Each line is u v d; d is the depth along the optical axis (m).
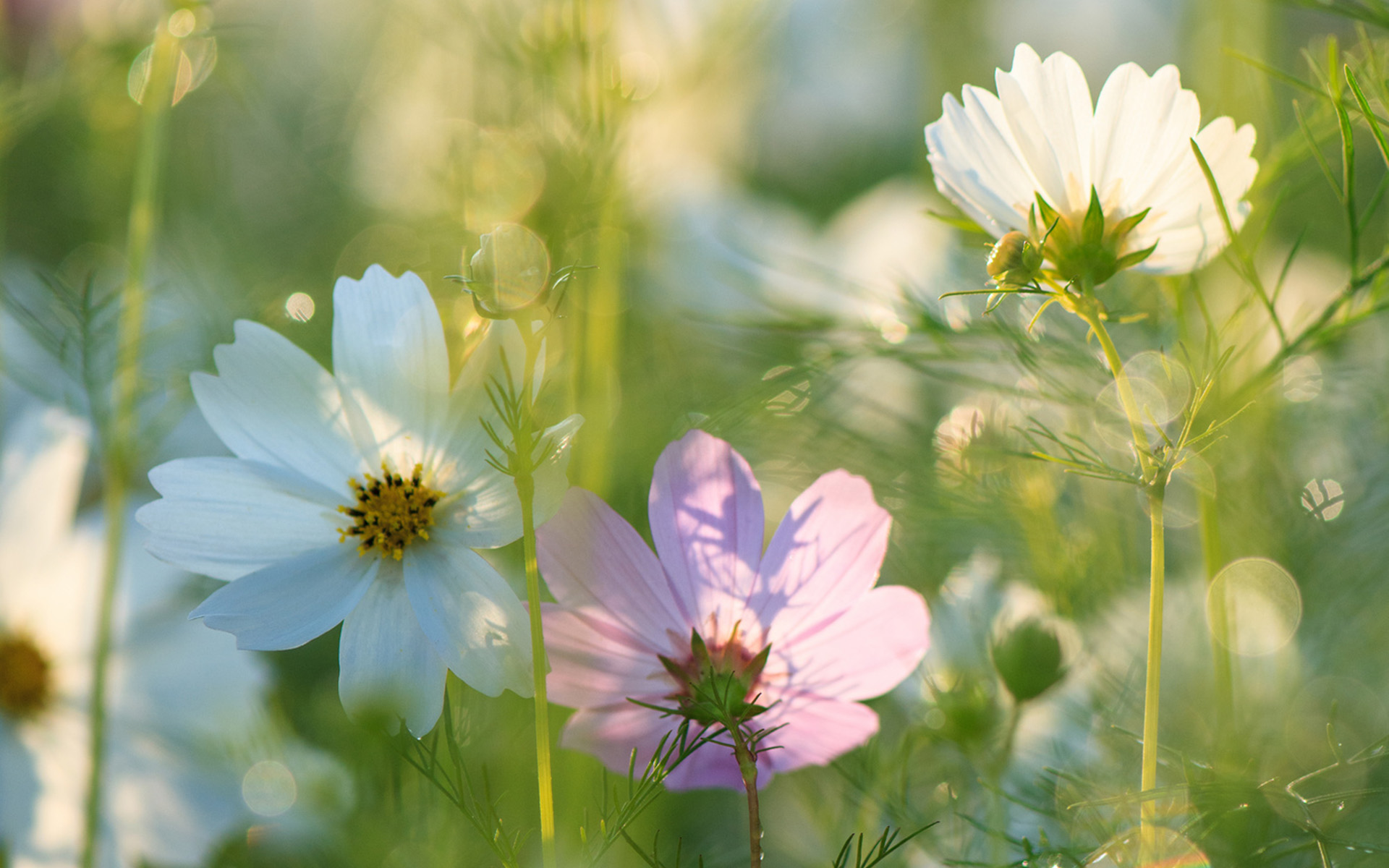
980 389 1.01
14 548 1.03
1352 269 0.92
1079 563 1.02
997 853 0.94
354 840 0.97
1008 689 0.94
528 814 0.95
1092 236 0.87
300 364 0.88
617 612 0.87
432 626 0.86
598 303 1.01
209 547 0.86
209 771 1.01
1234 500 1.02
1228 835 0.93
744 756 0.86
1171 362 0.94
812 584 0.87
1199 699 1.00
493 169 1.02
